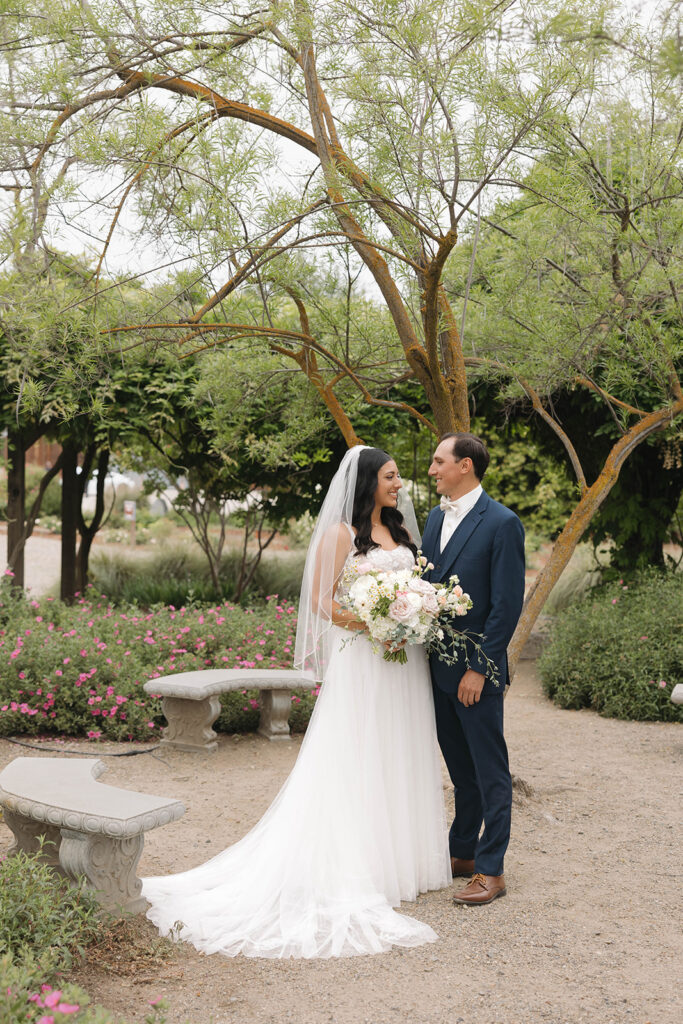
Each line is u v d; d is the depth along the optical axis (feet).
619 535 28.66
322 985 9.16
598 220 15.52
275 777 17.03
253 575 33.50
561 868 12.73
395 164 13.03
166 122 12.71
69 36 12.77
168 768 17.48
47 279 14.02
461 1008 8.67
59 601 27.81
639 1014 8.55
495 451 36.68
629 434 16.75
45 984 8.48
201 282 13.71
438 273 12.85
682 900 11.56
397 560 11.85
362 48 12.85
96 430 26.71
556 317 16.39
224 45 13.00
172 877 11.57
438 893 11.83
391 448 30.78
